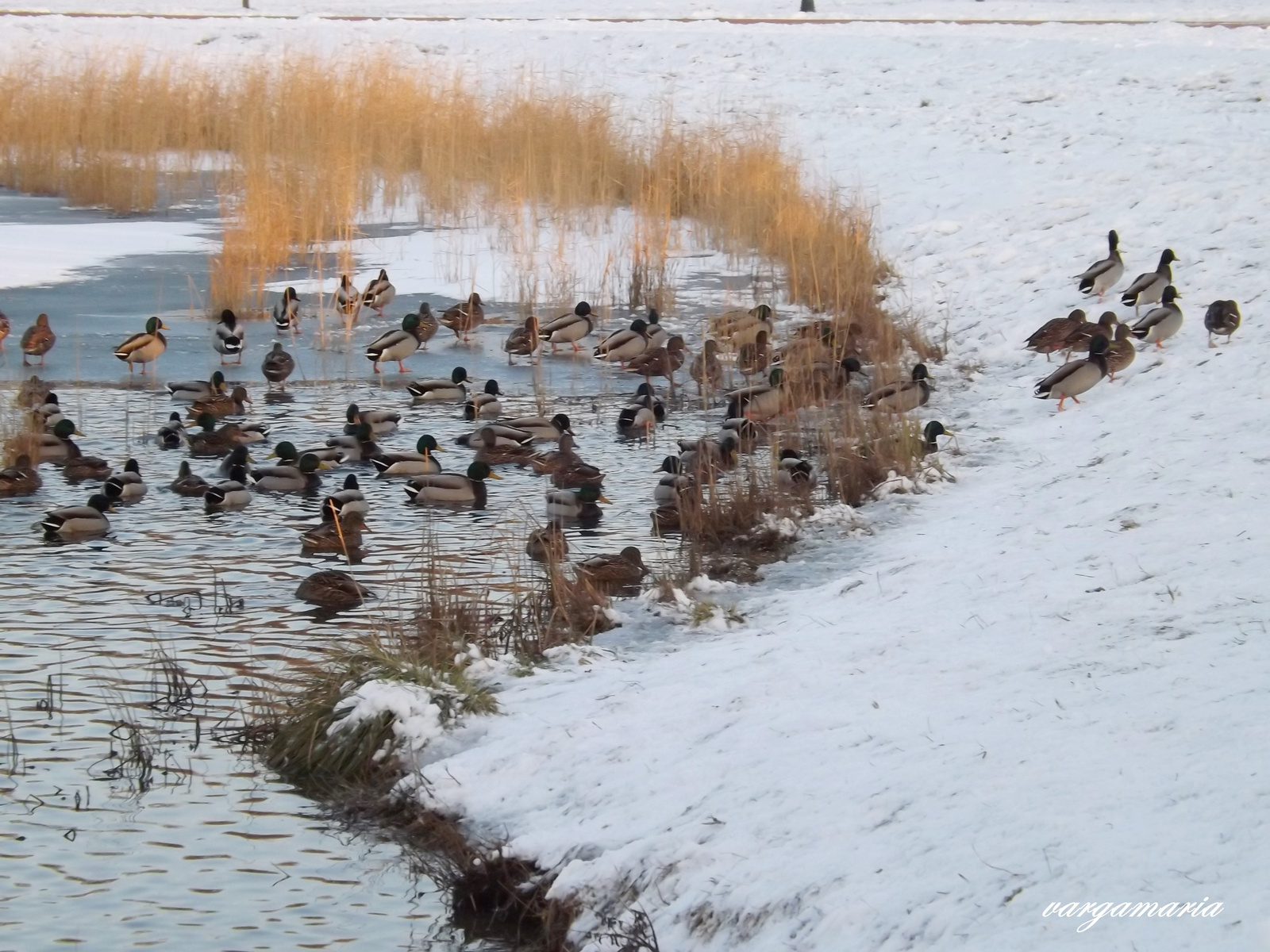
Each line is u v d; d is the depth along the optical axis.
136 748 8.73
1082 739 6.88
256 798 8.27
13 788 8.34
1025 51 35.94
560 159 26.95
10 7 48.69
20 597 11.49
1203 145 26.16
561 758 7.96
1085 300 19.64
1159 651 7.96
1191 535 10.18
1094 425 14.58
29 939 6.79
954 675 8.16
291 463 15.48
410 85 30.31
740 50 38.69
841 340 18.59
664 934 6.23
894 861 6.04
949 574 10.42
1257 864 5.38
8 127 30.38
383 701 8.67
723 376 19.50
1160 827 5.83
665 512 13.31
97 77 31.88
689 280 23.89
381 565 12.42
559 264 23.70
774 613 10.38
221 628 10.84
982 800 6.40
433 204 27.25
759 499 13.16
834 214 23.91
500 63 38.22
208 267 24.20
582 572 11.20
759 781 7.13
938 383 17.78
